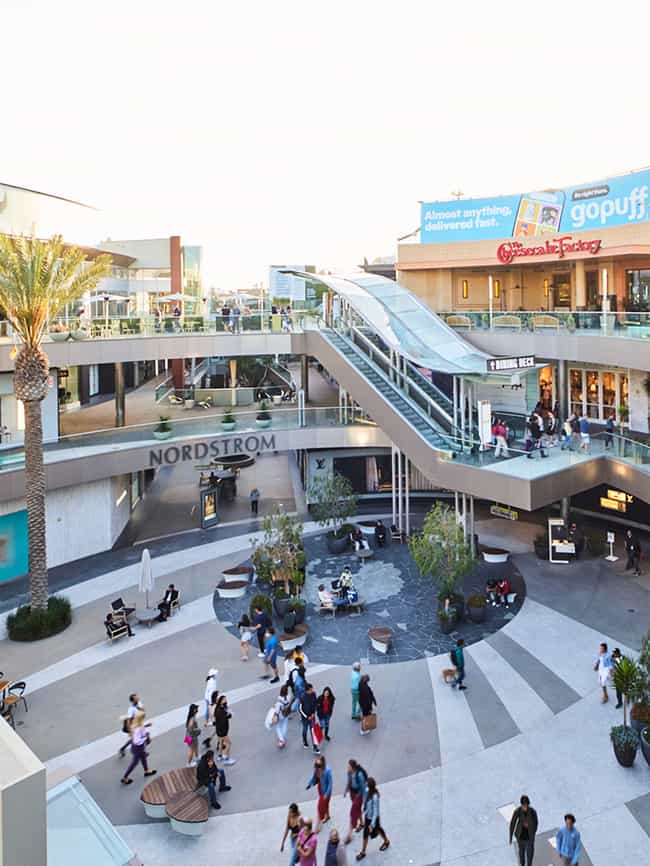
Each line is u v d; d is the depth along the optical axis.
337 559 25.77
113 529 27.62
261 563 22.12
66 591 22.77
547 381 32.38
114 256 55.03
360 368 29.81
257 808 12.19
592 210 32.50
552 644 18.14
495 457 22.86
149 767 13.38
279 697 14.88
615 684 13.91
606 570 23.20
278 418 31.44
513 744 13.88
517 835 10.27
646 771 12.88
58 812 8.92
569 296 34.59
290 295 51.53
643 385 27.25
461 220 37.38
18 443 27.55
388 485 34.50
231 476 34.03
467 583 22.66
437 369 24.83
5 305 19.53
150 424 28.11
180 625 20.03
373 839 11.27
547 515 30.23
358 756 13.65
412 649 18.33
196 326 31.78
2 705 14.91
